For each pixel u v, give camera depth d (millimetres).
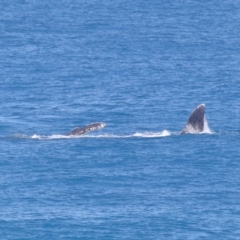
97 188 130125
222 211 120625
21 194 127125
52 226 114875
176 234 112438
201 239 110875
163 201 124438
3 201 124062
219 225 115500
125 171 138000
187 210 120688
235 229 114312
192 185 131500
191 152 148250
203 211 120500
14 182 132500
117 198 125625
